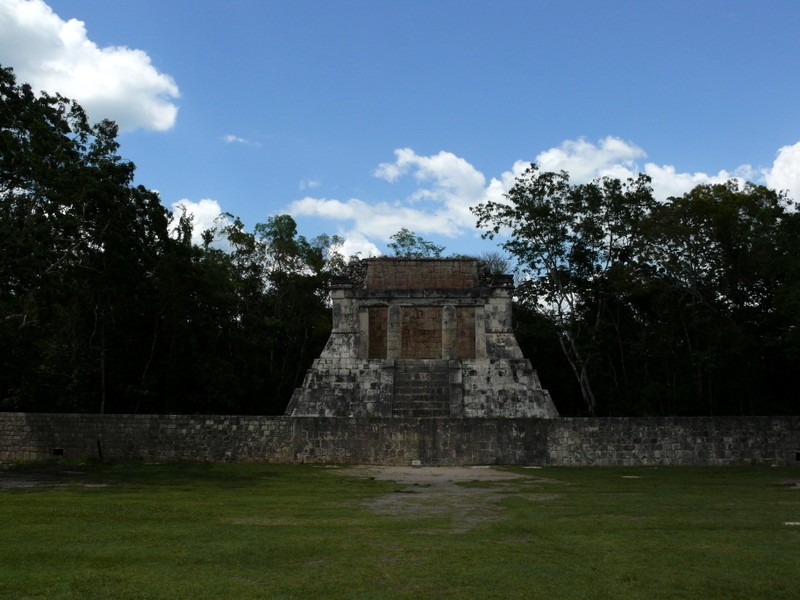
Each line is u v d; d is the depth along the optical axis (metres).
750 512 12.80
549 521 11.81
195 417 25.12
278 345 49.06
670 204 39.47
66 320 35.16
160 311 36.78
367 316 32.28
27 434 25.62
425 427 24.69
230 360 42.41
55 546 9.28
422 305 32.53
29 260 21.55
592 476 20.73
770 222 34.78
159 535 10.15
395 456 24.53
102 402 35.22
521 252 43.12
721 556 8.80
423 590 7.24
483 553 8.99
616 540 9.93
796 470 22.44
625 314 45.97
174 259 36.28
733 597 7.07
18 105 24.50
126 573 7.86
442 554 8.91
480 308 32.41
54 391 35.34
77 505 13.46
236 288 46.47
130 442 25.11
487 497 15.55
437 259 34.72
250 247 52.06
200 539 9.85
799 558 8.69
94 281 32.28
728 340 36.72
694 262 38.75
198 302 38.25
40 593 7.02
